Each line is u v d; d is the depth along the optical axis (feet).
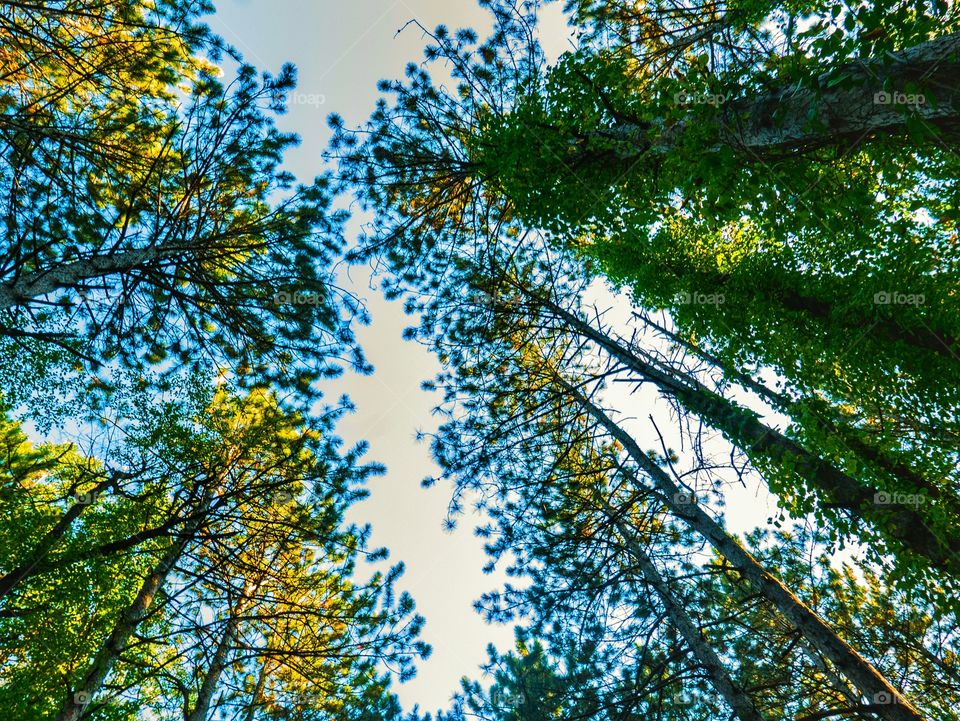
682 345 27.37
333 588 26.96
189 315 20.65
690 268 27.32
